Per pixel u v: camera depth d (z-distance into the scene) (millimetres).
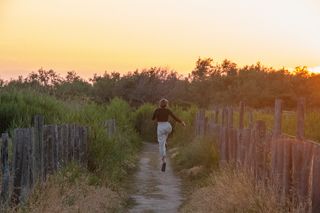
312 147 6242
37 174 8375
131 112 28453
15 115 14086
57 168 9617
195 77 54625
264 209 7328
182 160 16078
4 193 7215
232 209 8203
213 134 14766
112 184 11289
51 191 8266
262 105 41781
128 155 16656
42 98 17500
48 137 9180
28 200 7699
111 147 12773
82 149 11492
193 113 25203
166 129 15273
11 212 7047
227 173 10250
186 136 21547
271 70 47250
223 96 44594
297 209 6363
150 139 26953
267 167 8242
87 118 15000
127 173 14242
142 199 10969
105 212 8914
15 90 17500
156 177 13969
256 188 8156
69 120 13750
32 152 8102
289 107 40156
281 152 7371
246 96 42750
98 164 11922
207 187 10648
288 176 7047
